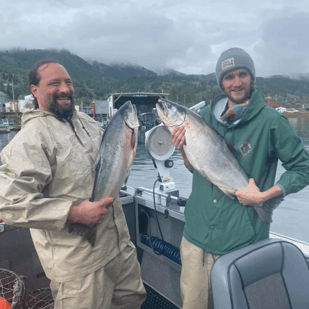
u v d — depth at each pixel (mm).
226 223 1661
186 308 1772
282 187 1570
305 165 1577
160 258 2600
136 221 2848
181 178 9297
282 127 1580
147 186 9125
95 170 1768
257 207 1620
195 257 1747
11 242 2373
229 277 1304
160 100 1810
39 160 1569
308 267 1494
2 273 2152
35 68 1736
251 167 1657
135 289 2115
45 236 1763
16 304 1836
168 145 2695
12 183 1489
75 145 1751
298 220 5344
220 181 1670
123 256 2027
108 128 1808
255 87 1655
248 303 1310
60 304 1770
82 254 1728
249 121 1646
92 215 1647
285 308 1389
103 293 1838
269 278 1396
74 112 1865
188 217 1839
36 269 2492
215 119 1810
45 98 1724
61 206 1576
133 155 1905
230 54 1583
